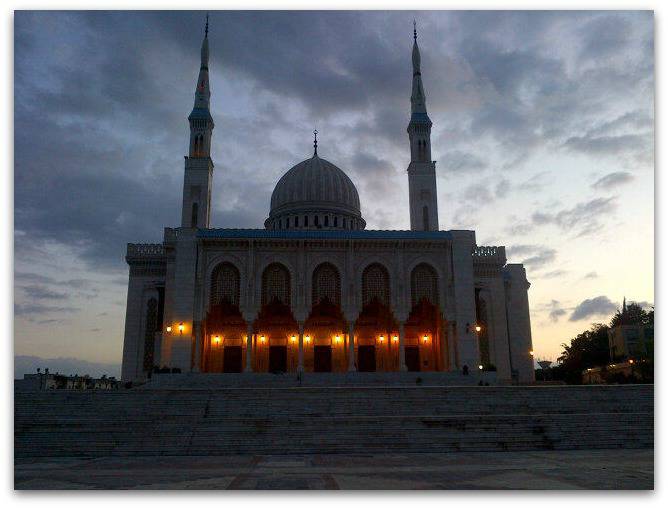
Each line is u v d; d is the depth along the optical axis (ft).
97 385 194.08
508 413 102.73
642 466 66.80
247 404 101.71
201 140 206.39
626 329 247.91
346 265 173.78
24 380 146.41
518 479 56.54
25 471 65.46
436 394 108.27
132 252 201.05
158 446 83.10
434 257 177.58
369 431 86.99
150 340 194.39
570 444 86.33
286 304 172.35
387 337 190.19
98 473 63.05
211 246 172.24
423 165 214.90
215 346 186.60
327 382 149.59
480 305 204.85
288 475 59.93
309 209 237.25
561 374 251.60
